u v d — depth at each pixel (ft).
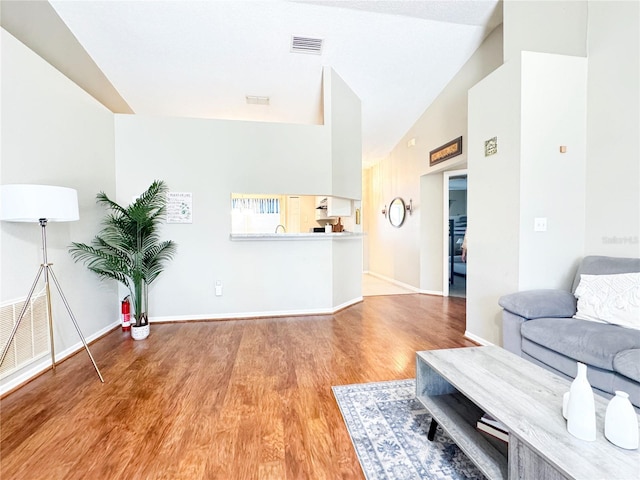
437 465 4.62
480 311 9.53
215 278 12.37
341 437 5.26
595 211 8.01
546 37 8.73
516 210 8.07
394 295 17.12
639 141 7.01
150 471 4.52
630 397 4.73
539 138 7.97
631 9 7.13
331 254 13.24
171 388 6.93
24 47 7.49
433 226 17.29
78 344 9.36
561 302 7.06
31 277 7.61
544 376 4.49
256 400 6.42
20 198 6.38
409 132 18.37
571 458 2.86
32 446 5.06
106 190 11.02
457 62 13.17
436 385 5.34
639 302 5.90
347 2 10.05
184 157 12.00
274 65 12.74
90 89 11.85
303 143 12.78
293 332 10.80
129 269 10.14
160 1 9.85
